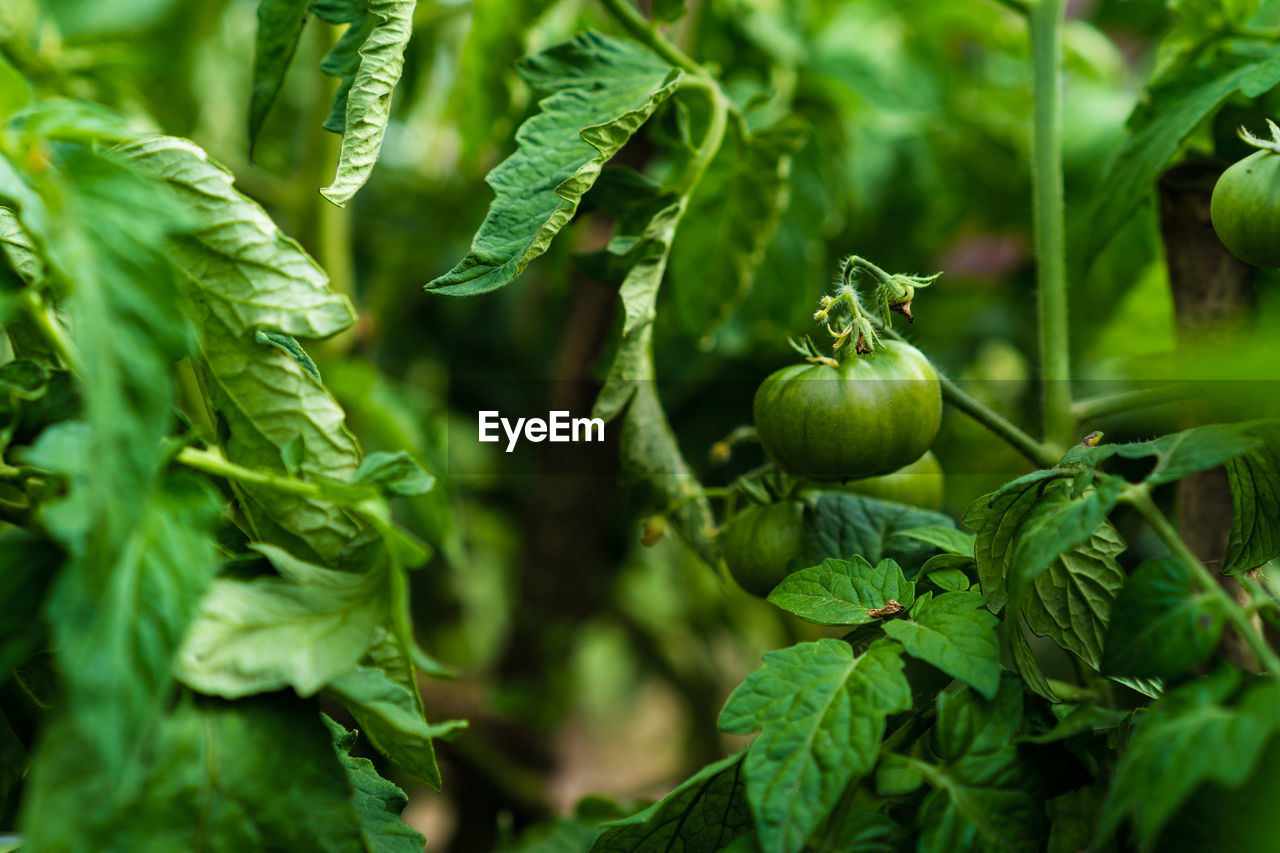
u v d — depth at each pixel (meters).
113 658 0.69
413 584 1.65
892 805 0.78
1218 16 0.93
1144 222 1.08
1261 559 0.79
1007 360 1.47
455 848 1.45
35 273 0.78
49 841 0.70
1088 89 1.33
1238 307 0.89
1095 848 0.71
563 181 0.82
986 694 0.75
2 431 0.74
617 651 2.34
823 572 0.81
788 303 1.11
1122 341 1.14
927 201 1.40
